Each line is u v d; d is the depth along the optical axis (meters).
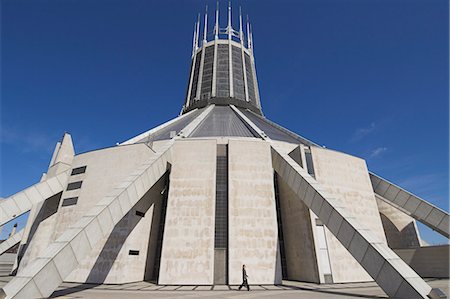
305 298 12.70
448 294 13.36
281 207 24.56
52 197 26.73
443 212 22.94
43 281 11.86
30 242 27.88
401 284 12.16
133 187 17.64
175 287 17.22
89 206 22.92
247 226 20.33
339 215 15.59
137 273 20.34
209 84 49.22
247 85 50.47
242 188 21.70
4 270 32.72
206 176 22.16
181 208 20.97
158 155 20.97
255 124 35.66
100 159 24.73
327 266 19.75
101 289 16.17
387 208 32.38
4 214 21.73
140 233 21.28
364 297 12.95
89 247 14.12
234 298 12.69
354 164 26.45
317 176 23.70
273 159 23.48
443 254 23.09
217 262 19.45
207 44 54.91
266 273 18.95
